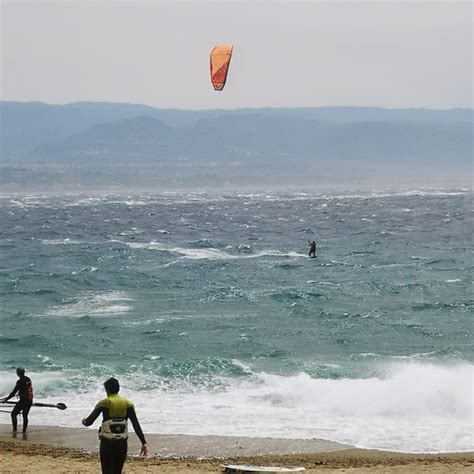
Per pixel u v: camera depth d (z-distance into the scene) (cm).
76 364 12181
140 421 9138
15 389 8731
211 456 7938
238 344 13825
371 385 10531
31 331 14962
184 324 15675
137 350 13350
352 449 8256
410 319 16600
